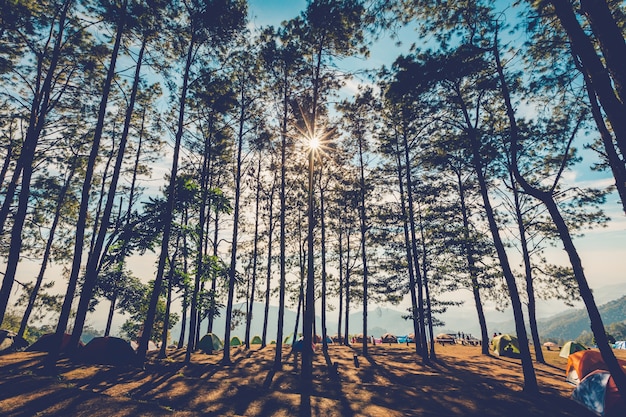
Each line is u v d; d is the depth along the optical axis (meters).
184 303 22.75
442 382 13.62
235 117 19.89
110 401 7.70
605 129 8.24
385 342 39.03
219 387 10.95
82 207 11.46
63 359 12.76
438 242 18.81
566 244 9.03
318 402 10.15
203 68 17.91
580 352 13.62
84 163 22.42
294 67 17.83
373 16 9.61
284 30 17.17
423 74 10.53
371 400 10.77
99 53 16.41
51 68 14.16
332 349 26.41
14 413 6.36
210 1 15.25
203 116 19.98
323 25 15.76
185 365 15.17
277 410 9.12
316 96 16.94
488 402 10.65
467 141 13.89
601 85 6.56
